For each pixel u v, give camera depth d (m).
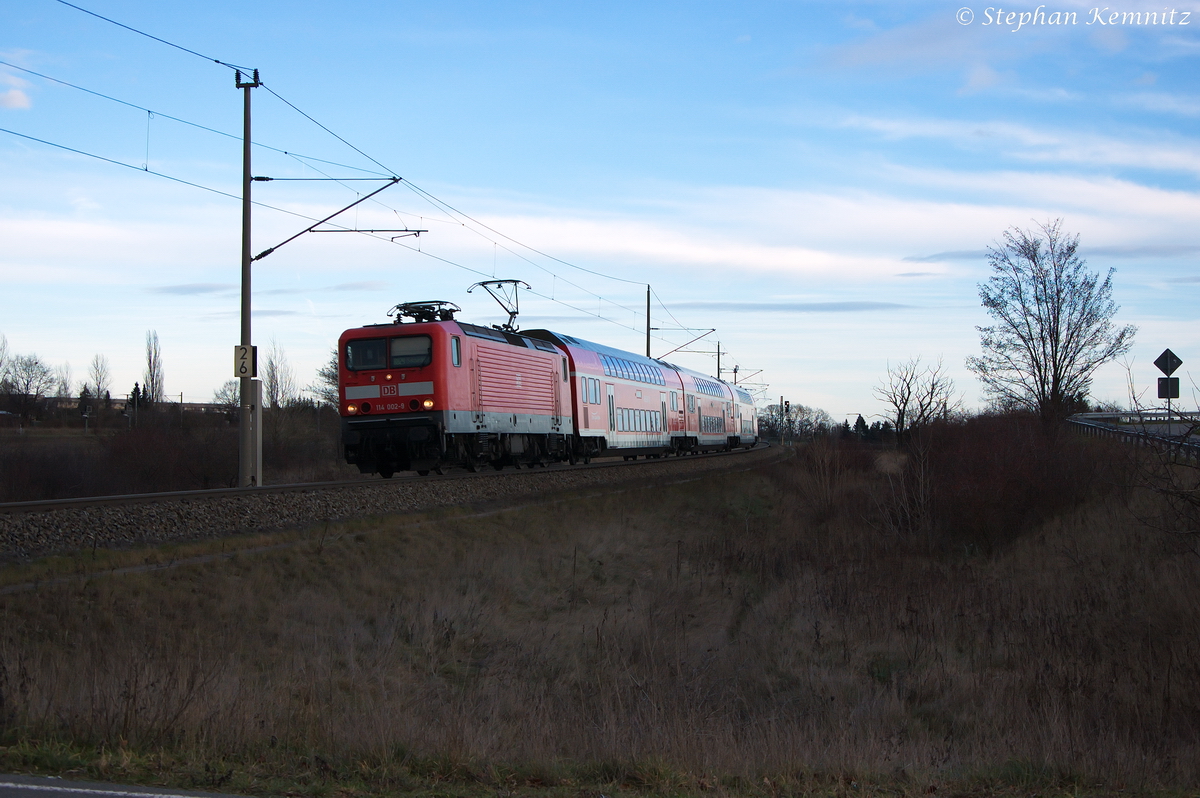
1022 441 25.56
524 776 7.56
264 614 13.66
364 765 7.35
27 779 6.19
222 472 33.34
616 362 38.53
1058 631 14.57
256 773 6.98
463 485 23.81
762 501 35.97
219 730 7.97
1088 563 18.98
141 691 8.51
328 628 13.88
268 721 8.66
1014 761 8.79
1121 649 13.80
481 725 8.98
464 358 24.06
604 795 7.04
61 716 7.99
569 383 32.56
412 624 14.49
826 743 9.41
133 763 6.83
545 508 24.80
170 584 13.27
